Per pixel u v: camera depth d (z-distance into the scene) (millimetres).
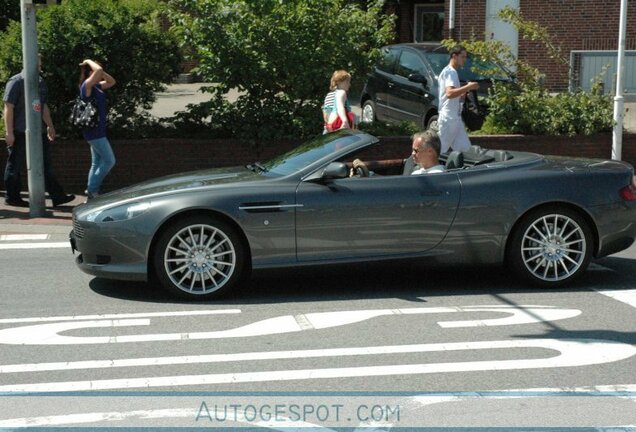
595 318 7676
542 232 8648
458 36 26562
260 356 6668
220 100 14812
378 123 15352
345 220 8297
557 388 5977
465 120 16094
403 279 9102
